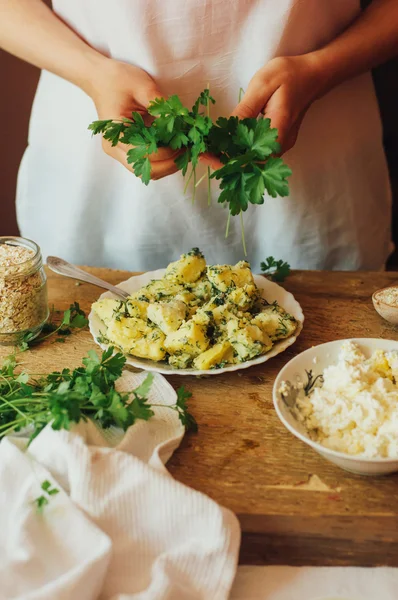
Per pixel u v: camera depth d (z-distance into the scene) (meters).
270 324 1.04
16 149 2.01
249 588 0.79
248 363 0.99
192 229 1.42
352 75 1.26
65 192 1.44
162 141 1.04
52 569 0.72
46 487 0.77
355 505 0.80
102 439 0.85
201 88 1.25
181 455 0.87
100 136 1.35
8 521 0.76
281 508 0.80
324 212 1.41
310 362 0.93
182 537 0.76
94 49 1.28
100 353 1.08
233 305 1.05
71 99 1.36
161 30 1.18
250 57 1.22
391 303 1.09
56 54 1.24
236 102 1.27
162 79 1.24
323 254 1.46
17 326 1.07
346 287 1.25
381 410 0.82
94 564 0.70
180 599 0.72
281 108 1.13
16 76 1.90
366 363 0.91
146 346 1.01
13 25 1.27
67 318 1.12
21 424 0.84
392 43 1.26
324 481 0.83
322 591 0.79
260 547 0.81
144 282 1.22
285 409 0.85
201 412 0.94
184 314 1.05
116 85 1.17
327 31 1.25
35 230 1.53
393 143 2.10
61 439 0.79
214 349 1.00
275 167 0.95
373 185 1.45
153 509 0.76
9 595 0.70
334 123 1.35
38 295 1.08
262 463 0.86
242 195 0.98
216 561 0.74
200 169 1.34
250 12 1.17
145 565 0.76
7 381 0.96
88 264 1.51
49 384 0.94
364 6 1.73
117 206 1.42
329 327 1.13
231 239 1.44
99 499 0.76
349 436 0.82
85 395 0.87
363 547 0.80
